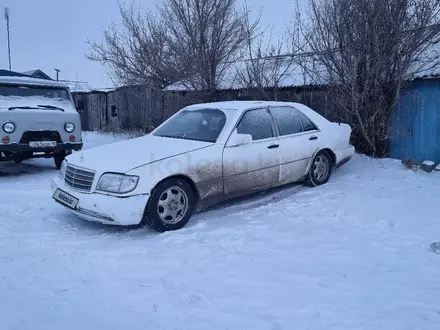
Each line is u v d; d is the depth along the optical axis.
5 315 3.09
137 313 3.15
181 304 3.28
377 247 4.41
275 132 6.24
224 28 13.57
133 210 4.66
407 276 3.74
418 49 8.19
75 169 5.15
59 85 9.98
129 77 15.08
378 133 8.90
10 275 3.78
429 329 2.90
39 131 8.82
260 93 11.02
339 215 5.45
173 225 5.01
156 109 14.99
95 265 4.00
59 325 2.97
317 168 6.93
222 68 13.12
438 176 7.72
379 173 7.75
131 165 4.82
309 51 10.05
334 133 7.16
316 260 4.09
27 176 8.84
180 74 13.62
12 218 5.54
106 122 20.59
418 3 7.98
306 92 10.21
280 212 5.65
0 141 8.34
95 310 3.20
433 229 4.93
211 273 3.81
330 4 8.82
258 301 3.32
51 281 3.68
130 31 15.97
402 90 8.73
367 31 8.27
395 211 5.58
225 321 3.04
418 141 8.80
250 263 4.03
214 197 5.44
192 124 6.12
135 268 3.94
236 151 5.60
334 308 3.20
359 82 8.70
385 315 3.10
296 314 3.12
